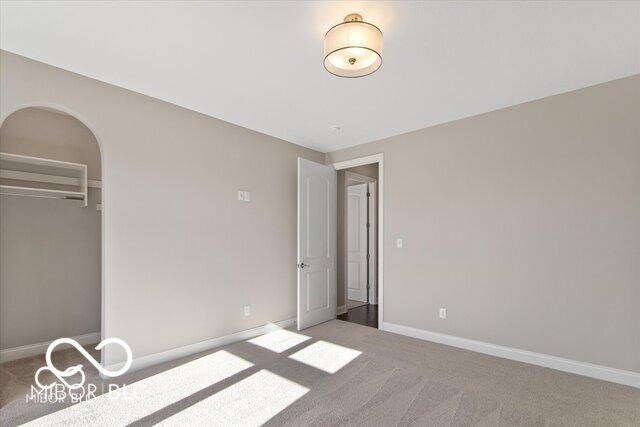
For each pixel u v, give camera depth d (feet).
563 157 9.52
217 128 11.56
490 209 10.81
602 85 8.96
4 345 10.09
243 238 12.21
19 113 10.48
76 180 11.46
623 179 8.61
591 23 6.41
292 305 14.06
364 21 6.34
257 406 7.43
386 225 13.50
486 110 10.84
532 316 9.89
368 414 7.14
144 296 9.49
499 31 6.68
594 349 8.89
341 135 13.42
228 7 5.98
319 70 8.25
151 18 6.28
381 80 8.77
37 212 10.82
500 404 7.55
